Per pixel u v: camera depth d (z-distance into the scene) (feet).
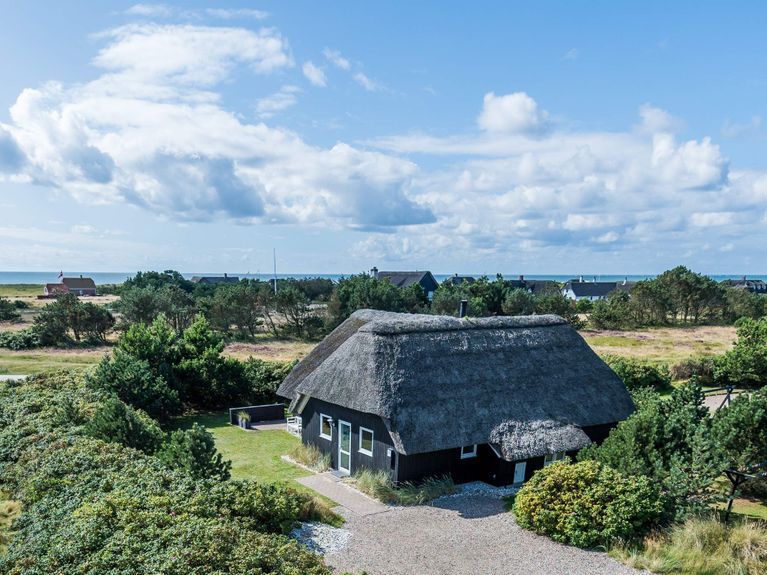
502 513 51.85
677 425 51.47
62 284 399.03
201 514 37.47
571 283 390.42
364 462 61.11
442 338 66.18
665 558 40.47
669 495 46.80
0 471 50.78
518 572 39.60
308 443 70.64
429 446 55.26
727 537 42.39
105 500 37.47
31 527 37.50
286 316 195.72
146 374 82.33
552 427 61.36
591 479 46.83
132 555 31.19
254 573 30.25
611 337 191.93
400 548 43.27
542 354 71.56
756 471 48.62
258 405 98.27
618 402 70.23
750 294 263.08
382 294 199.41
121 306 182.19
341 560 40.52
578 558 41.98
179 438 51.13
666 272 256.11
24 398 71.15
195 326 100.17
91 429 55.21
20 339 155.63
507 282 254.06
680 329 224.74
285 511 43.09
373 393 57.62
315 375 66.18
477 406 60.39
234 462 67.05
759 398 50.75
